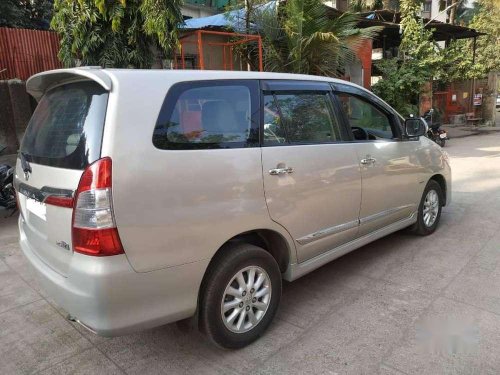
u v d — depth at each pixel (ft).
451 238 16.20
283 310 11.30
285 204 10.11
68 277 7.89
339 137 12.12
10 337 10.47
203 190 8.53
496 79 66.90
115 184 7.50
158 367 9.15
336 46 31.76
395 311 11.00
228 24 33.12
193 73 9.09
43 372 9.12
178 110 8.52
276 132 10.32
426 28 53.16
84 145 7.83
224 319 9.24
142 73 8.32
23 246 10.03
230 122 9.39
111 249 7.48
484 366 8.75
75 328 10.78
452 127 66.28
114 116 7.70
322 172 11.05
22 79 24.66
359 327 10.32
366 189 12.62
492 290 11.91
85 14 20.99
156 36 22.52
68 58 22.63
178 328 10.16
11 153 23.27
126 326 7.82
